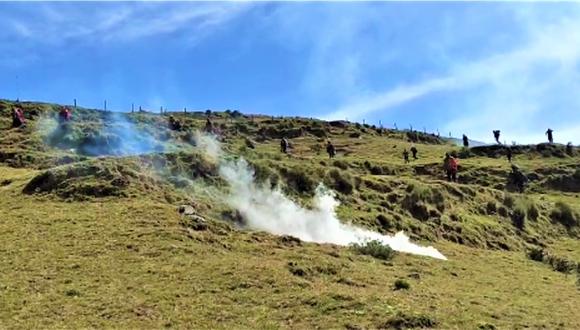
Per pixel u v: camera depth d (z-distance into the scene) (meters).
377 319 17.25
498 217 47.53
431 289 22.73
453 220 42.62
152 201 30.42
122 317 16.80
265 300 18.55
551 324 19.97
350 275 22.44
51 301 17.78
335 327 16.67
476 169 74.12
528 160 84.38
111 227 25.30
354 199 40.41
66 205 29.50
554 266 35.19
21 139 53.16
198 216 27.69
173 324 16.53
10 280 19.34
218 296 18.66
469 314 19.27
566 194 69.38
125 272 20.31
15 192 32.34
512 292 25.25
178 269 20.70
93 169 32.97
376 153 93.81
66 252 22.23
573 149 91.56
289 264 22.52
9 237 24.16
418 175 71.31
